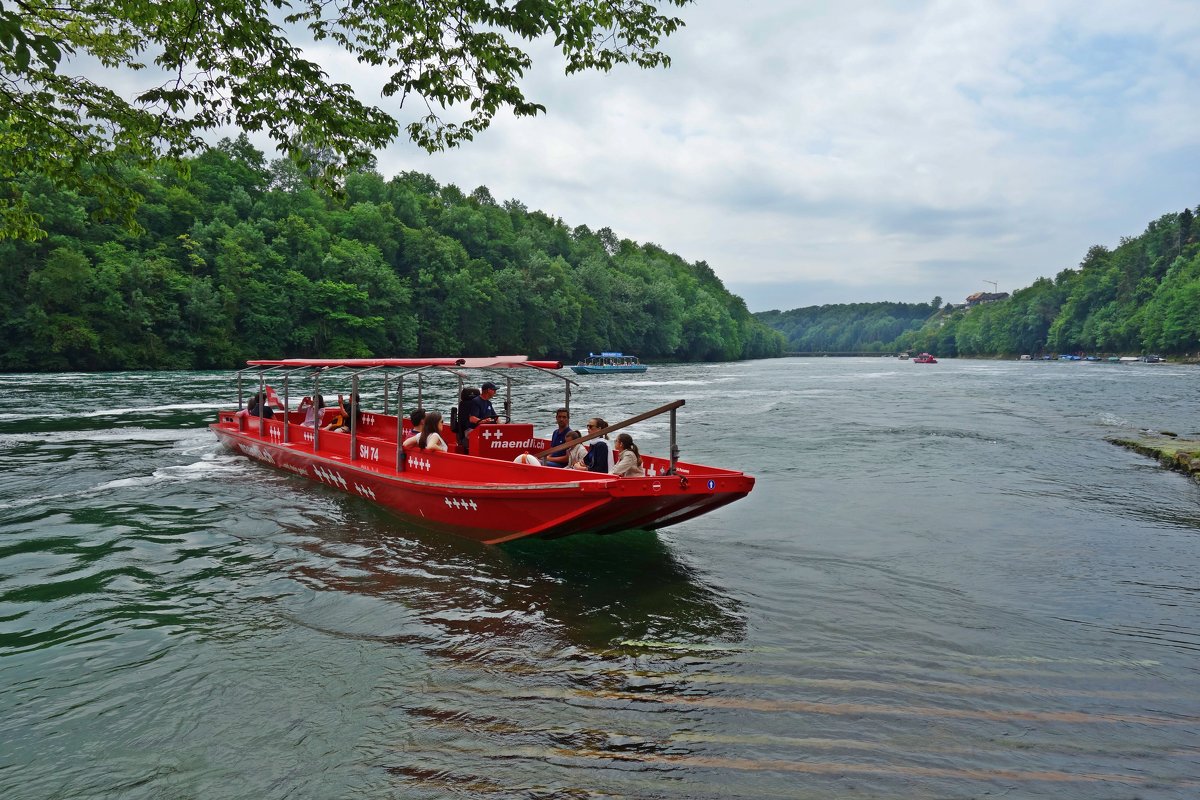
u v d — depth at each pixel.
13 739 4.27
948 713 4.67
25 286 50.00
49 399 28.23
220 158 80.00
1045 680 5.19
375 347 74.56
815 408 28.83
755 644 5.76
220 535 8.91
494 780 3.88
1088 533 9.48
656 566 7.92
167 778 3.91
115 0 7.91
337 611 6.40
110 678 5.07
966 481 13.12
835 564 8.05
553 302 95.81
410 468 9.98
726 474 7.61
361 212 84.94
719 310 140.50
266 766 4.02
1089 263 169.38
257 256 66.38
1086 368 86.62
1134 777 3.99
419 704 4.71
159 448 16.12
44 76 8.74
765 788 3.82
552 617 6.32
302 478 12.66
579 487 7.47
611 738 4.30
